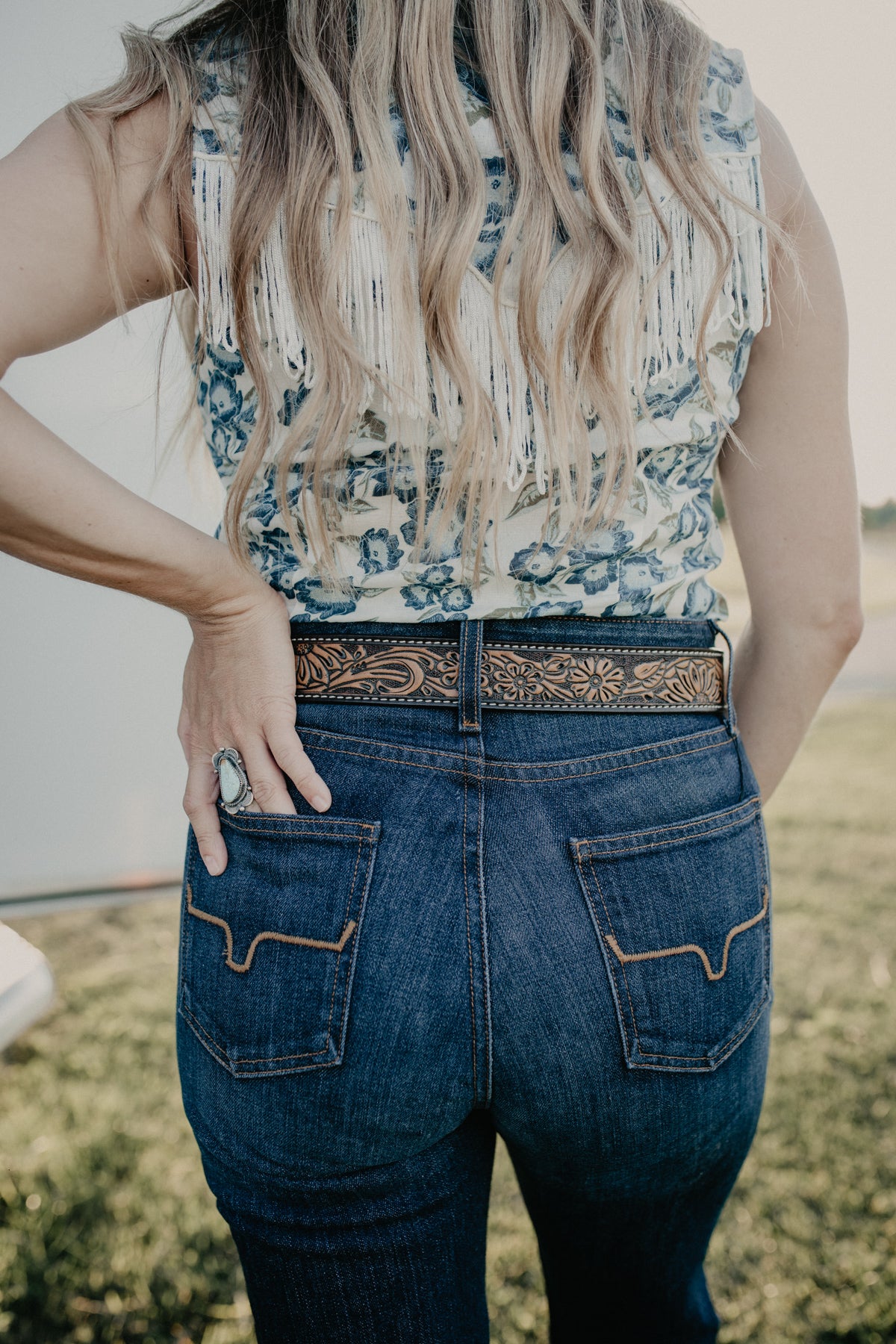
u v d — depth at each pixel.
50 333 0.73
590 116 0.73
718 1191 0.88
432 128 0.72
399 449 0.75
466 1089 0.73
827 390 0.91
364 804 0.75
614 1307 0.94
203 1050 0.76
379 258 0.72
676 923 0.75
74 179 0.71
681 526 0.82
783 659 1.02
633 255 0.73
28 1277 1.81
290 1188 0.74
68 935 3.17
